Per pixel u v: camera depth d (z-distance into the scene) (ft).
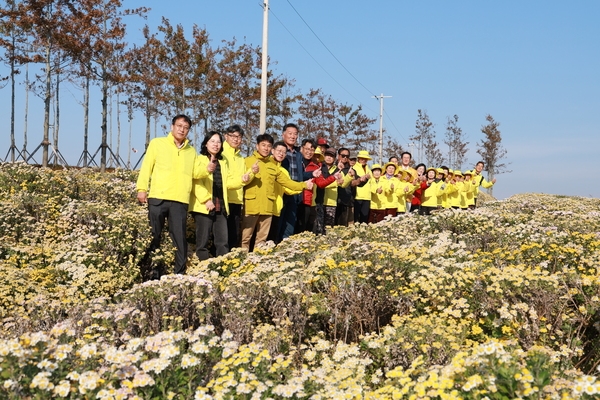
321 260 19.44
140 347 13.70
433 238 28.27
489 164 142.00
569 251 21.36
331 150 39.17
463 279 17.95
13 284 20.30
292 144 33.47
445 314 16.57
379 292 18.33
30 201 32.40
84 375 11.04
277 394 11.95
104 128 79.00
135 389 11.59
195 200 26.32
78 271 23.27
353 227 29.81
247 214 29.60
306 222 35.50
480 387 10.96
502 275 17.30
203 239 26.55
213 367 12.88
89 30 74.90
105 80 79.41
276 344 15.70
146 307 17.25
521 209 49.26
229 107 95.04
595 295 17.15
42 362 11.00
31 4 70.44
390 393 12.10
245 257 24.43
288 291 17.16
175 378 12.03
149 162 25.11
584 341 16.44
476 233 31.01
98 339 14.23
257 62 95.61
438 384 11.14
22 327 16.60
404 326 15.98
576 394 10.34
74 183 39.96
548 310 16.66
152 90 92.48
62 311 18.53
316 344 16.25
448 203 55.47
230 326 16.70
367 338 15.47
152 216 25.11
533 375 11.30
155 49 89.76
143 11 82.17
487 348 11.64
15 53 81.87
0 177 37.50
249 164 29.73
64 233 29.63
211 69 92.58
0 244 25.98
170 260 26.86
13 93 89.66
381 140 146.30
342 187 40.06
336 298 17.98
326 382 12.79
